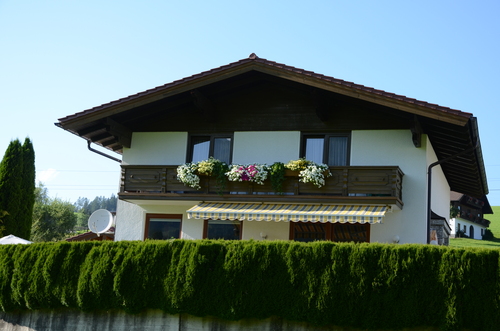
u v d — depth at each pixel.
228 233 19.56
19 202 23.86
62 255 15.21
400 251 12.52
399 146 18.62
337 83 17.33
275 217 16.91
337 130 19.22
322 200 17.94
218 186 19.06
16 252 15.90
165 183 19.64
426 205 18.34
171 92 18.73
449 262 12.16
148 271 14.10
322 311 12.64
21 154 24.23
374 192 17.66
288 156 19.52
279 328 13.12
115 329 14.38
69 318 14.95
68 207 45.31
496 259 11.94
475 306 11.85
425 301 12.15
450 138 18.80
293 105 19.81
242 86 20.25
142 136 21.12
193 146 20.73
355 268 12.65
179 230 20.06
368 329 12.50
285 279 13.09
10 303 15.68
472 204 71.44
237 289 13.31
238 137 20.09
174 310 13.72
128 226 20.50
